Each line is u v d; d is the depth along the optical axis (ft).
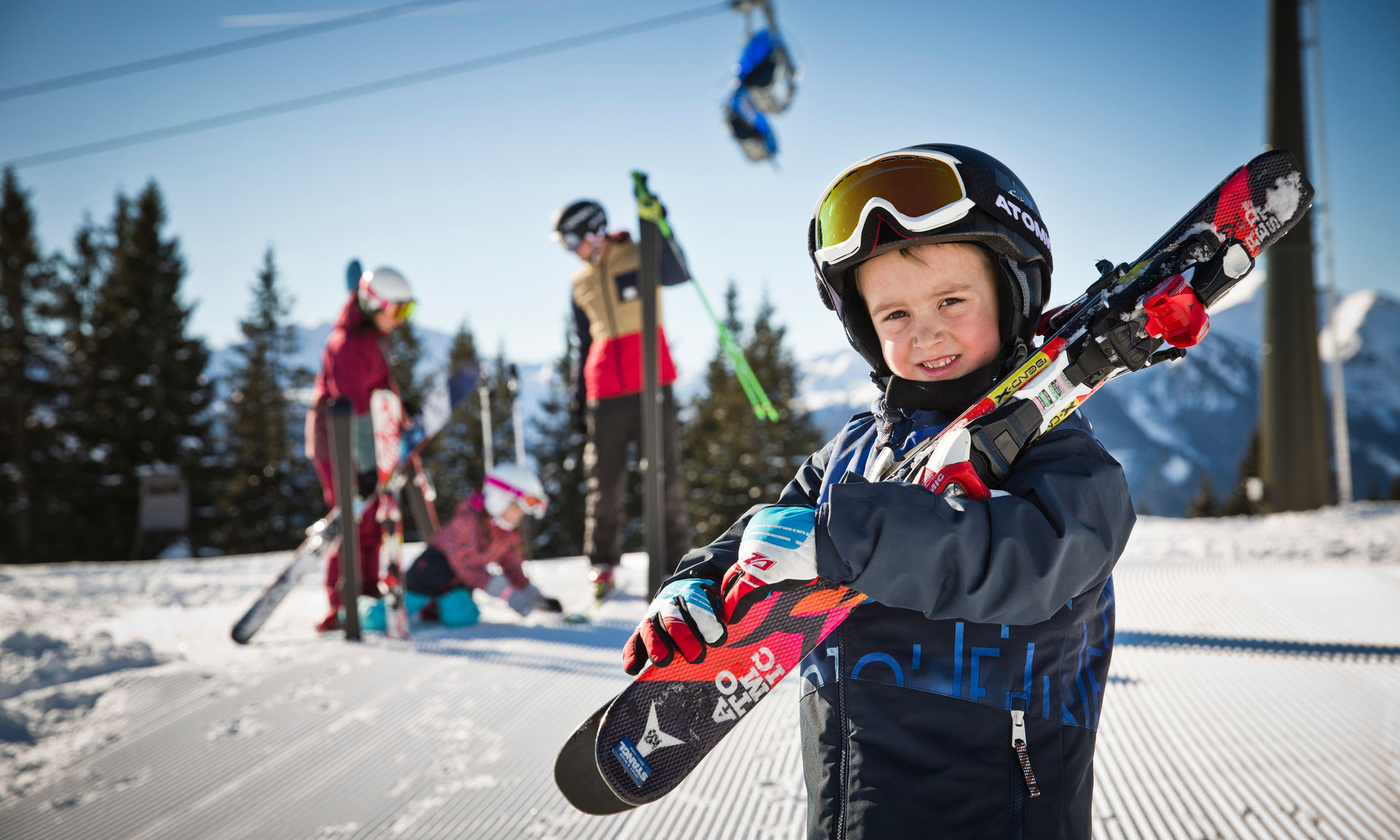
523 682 8.57
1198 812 5.03
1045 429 2.70
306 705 8.05
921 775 2.68
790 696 7.45
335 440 11.27
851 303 3.26
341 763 6.62
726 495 100.83
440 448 104.78
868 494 2.46
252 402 107.65
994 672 2.72
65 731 7.56
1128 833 4.81
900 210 2.78
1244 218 2.82
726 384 107.65
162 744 7.14
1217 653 8.27
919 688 2.75
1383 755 5.68
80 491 85.87
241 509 95.71
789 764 6.00
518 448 13.01
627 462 13.34
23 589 17.46
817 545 2.46
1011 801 2.59
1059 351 2.75
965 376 2.97
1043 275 3.01
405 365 120.88
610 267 13.02
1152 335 2.67
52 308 98.68
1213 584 11.77
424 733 7.21
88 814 5.84
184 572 21.57
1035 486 2.51
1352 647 8.28
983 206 2.77
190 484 91.09
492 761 6.51
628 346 13.00
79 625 12.99
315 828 5.49
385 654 10.05
